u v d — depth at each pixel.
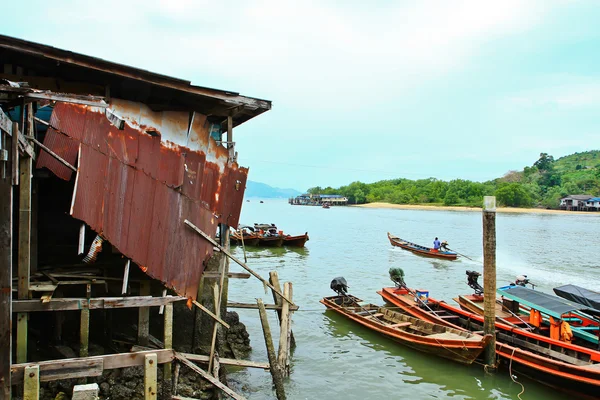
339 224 68.00
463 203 107.00
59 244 12.09
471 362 13.45
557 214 84.25
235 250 38.41
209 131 12.17
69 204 12.11
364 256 35.66
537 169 117.75
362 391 12.18
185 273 10.18
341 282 19.55
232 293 21.81
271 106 12.09
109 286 10.56
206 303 12.29
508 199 97.19
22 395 8.12
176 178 9.95
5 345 6.51
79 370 7.68
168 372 8.99
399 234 52.56
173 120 11.43
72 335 10.72
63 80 10.34
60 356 9.22
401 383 12.70
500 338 14.11
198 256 10.55
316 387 12.27
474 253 38.19
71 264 10.76
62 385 8.73
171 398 8.96
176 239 9.96
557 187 101.19
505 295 15.95
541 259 33.84
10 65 9.77
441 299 22.48
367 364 13.92
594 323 13.90
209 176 12.17
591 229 55.56
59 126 7.84
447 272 29.39
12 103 7.07
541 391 12.28
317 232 55.38
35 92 6.56
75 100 7.00
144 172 9.23
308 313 19.12
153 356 8.11
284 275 27.50
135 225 9.04
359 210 113.69
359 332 16.75
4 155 5.95
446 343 13.64
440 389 12.42
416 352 14.77
